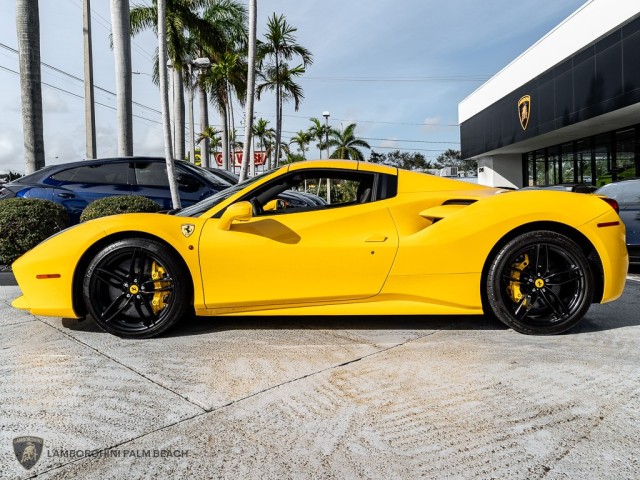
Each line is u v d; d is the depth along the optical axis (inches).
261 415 82.8
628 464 66.8
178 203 260.1
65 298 125.3
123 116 445.7
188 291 127.3
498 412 82.5
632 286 194.7
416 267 124.9
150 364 107.1
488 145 886.4
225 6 744.3
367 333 129.1
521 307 125.0
